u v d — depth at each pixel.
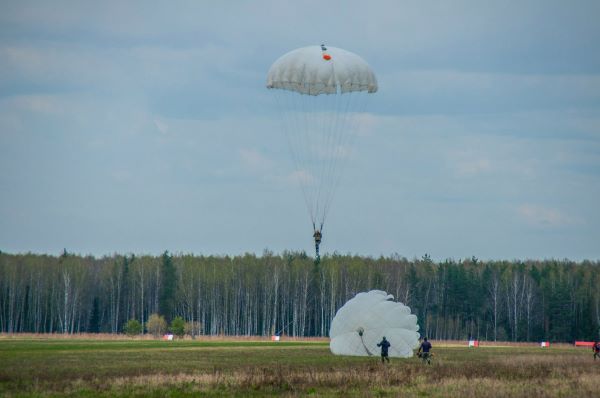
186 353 109.88
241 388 64.50
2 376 70.12
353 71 120.88
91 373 74.38
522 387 66.94
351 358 104.50
